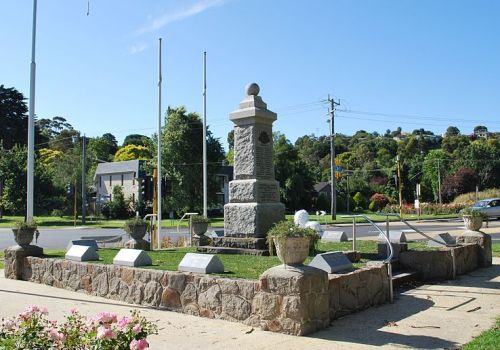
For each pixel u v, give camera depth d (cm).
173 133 5403
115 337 427
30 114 1496
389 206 6103
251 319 752
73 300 968
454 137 9488
